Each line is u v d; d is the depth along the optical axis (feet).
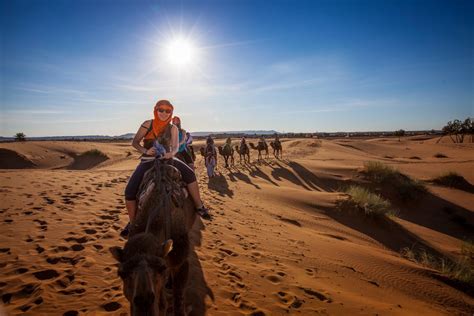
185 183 12.73
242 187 54.39
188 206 12.46
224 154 83.71
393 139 329.11
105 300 13.01
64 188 34.96
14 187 33.27
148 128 12.67
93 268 15.71
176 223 10.32
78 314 11.98
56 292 13.32
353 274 22.48
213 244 22.20
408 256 36.55
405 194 65.16
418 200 65.21
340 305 16.05
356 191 52.44
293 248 25.27
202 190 47.42
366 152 177.58
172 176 11.41
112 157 139.74
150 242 7.67
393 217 49.78
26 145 137.39
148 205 10.24
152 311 6.28
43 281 14.07
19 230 20.03
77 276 14.78
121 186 39.27
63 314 11.90
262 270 18.89
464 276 27.91
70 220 22.82
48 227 20.94
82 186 37.17
